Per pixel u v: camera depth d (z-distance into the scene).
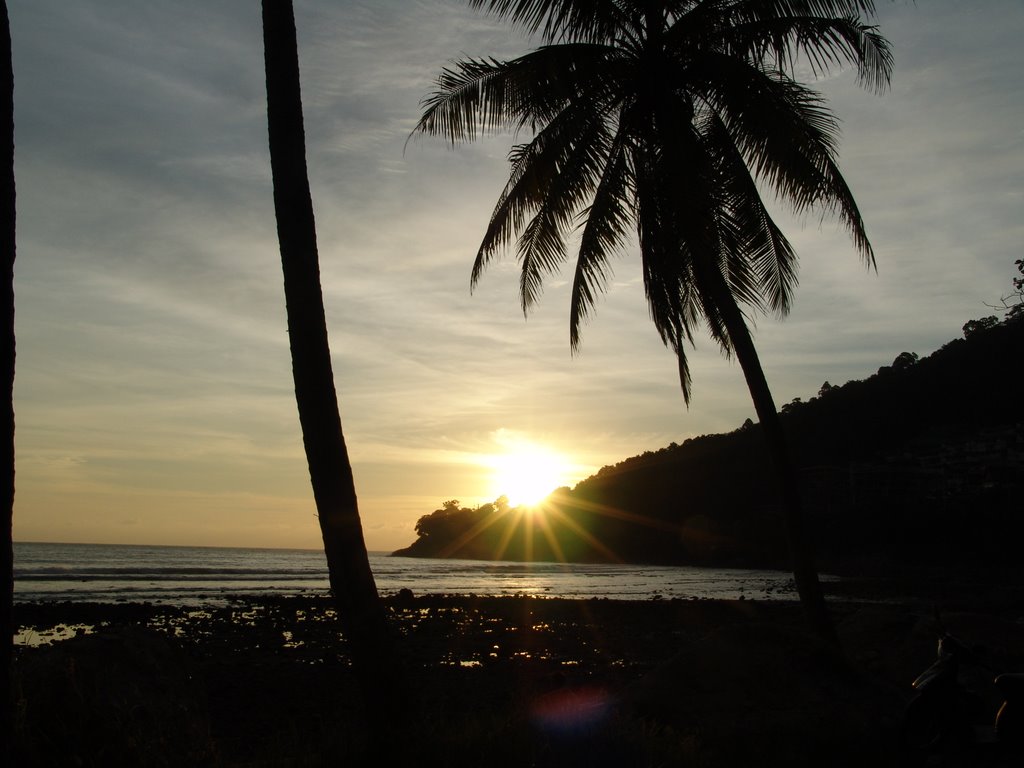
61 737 4.98
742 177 14.48
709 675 8.16
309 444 6.90
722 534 114.81
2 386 4.17
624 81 13.84
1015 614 28.16
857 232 12.98
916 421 114.75
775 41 12.98
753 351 12.79
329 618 24.92
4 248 4.25
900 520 91.25
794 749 7.37
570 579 67.06
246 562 90.19
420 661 14.90
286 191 7.20
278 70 7.36
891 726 7.92
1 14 4.40
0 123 4.30
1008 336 116.50
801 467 116.56
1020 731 7.61
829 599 39.66
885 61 12.79
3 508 4.15
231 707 10.29
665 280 14.35
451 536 190.12
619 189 14.49
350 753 5.58
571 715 6.36
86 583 44.03
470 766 5.47
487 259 14.64
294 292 7.06
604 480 160.88
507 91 13.61
